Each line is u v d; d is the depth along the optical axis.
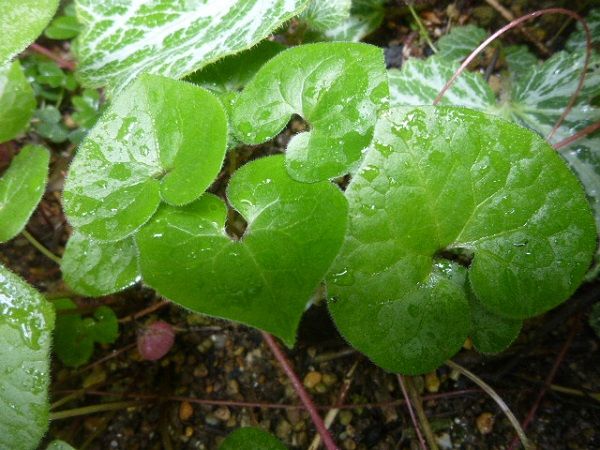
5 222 0.15
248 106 0.13
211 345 0.20
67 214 0.13
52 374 0.20
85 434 0.19
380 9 0.22
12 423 0.12
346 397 0.18
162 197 0.12
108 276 0.14
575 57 0.19
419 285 0.12
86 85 0.16
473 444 0.17
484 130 0.12
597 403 0.17
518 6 0.22
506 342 0.13
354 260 0.12
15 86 0.17
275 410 0.19
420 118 0.12
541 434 0.17
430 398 0.18
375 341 0.12
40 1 0.14
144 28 0.16
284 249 0.11
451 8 0.23
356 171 0.12
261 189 0.12
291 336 0.11
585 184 0.17
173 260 0.12
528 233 0.12
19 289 0.13
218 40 0.15
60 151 0.24
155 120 0.13
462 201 0.12
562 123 0.18
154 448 0.19
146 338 0.18
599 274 0.17
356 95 0.12
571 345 0.18
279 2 0.14
